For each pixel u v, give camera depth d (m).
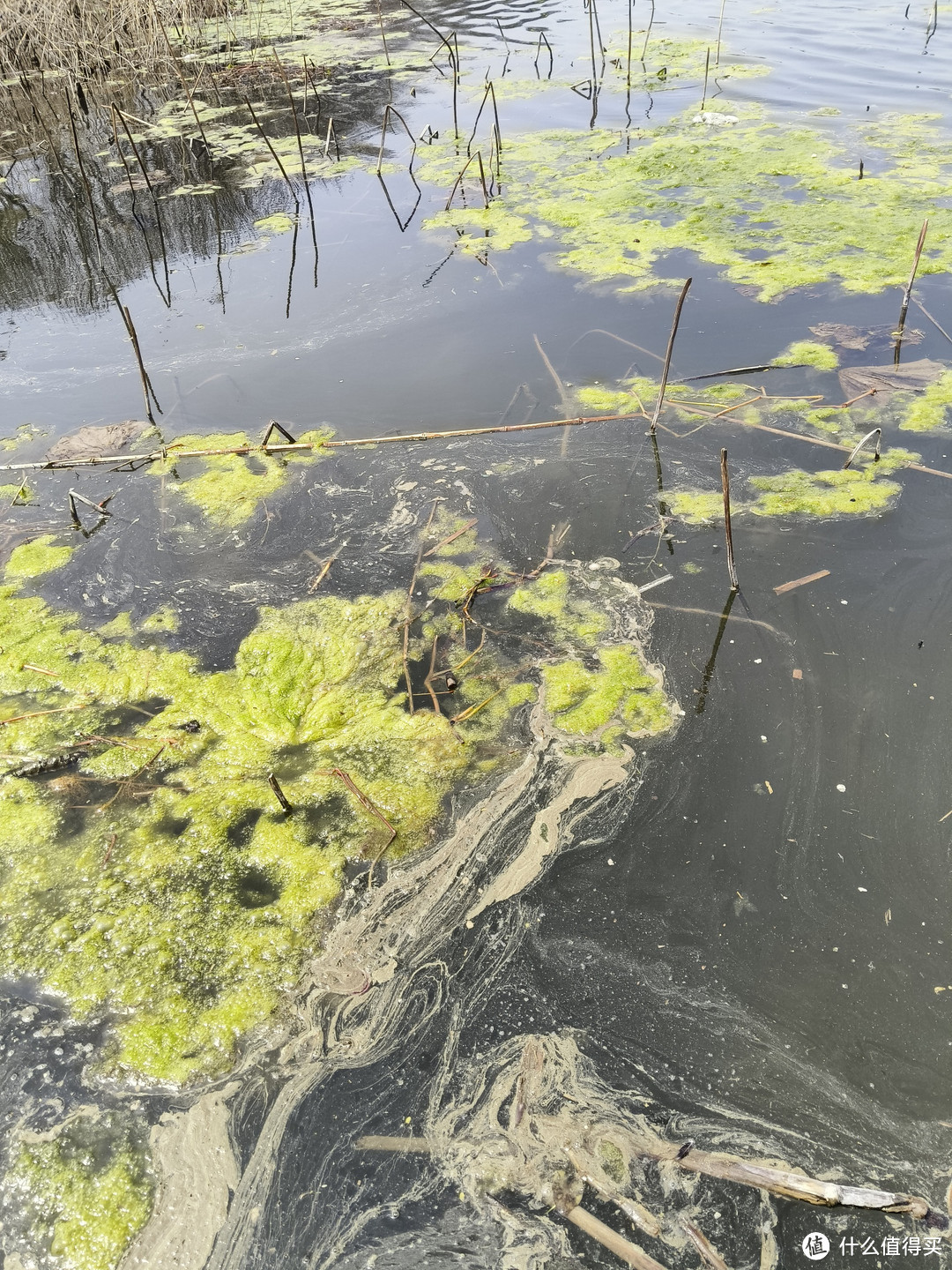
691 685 1.58
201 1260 1.05
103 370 2.51
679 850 1.38
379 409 2.25
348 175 3.52
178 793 1.52
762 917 1.31
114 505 2.08
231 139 3.88
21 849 1.45
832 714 1.51
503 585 1.80
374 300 2.70
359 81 4.45
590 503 1.94
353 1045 1.24
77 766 1.57
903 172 3.08
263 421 2.26
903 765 1.44
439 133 3.82
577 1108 1.16
